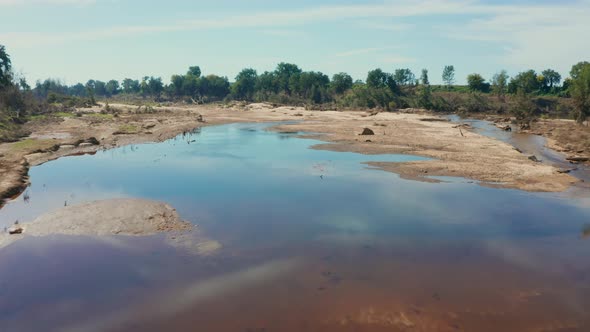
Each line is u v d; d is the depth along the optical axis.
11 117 58.62
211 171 34.28
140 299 14.21
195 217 22.50
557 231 21.09
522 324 12.91
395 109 117.94
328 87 171.38
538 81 151.38
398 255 18.08
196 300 14.17
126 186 28.98
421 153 42.59
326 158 40.28
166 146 47.84
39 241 18.73
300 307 13.77
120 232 19.89
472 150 44.31
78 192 27.33
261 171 34.34
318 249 18.62
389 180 31.33
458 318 13.21
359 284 15.41
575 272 16.62
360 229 21.14
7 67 83.50
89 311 13.47
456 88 176.00
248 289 14.95
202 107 134.12
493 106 115.38
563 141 52.16
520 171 34.00
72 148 44.53
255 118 89.12
